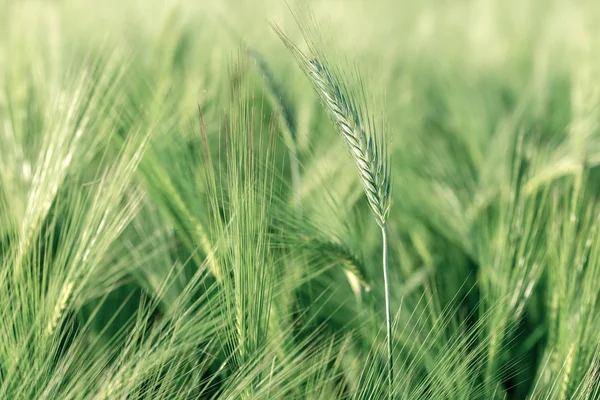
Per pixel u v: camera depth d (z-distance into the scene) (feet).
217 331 2.76
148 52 4.07
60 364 2.68
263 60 3.13
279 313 2.88
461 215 3.44
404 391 2.75
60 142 2.88
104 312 3.12
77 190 3.01
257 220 2.70
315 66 2.64
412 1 8.89
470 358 2.79
